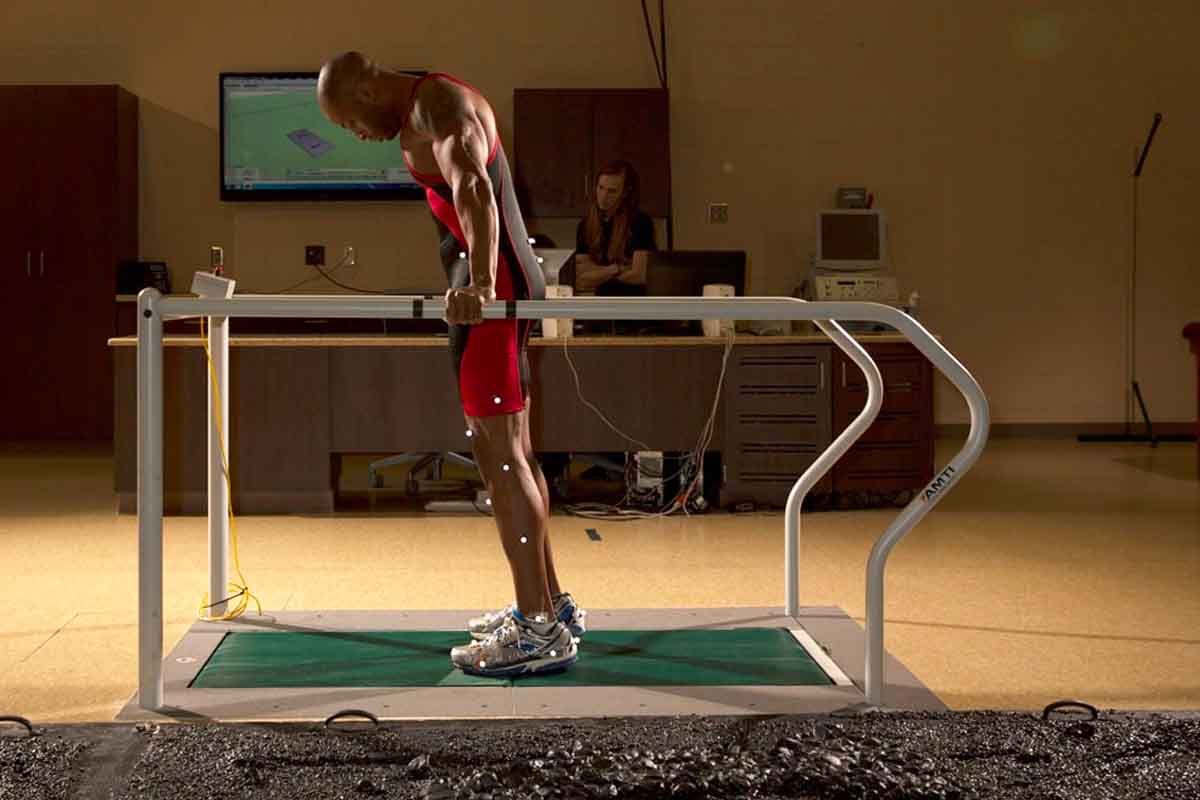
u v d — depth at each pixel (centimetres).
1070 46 865
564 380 554
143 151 843
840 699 265
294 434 547
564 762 218
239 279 842
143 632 258
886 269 728
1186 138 873
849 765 217
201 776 217
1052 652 317
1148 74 870
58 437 817
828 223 730
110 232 812
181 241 844
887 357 557
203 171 843
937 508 562
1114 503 575
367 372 548
